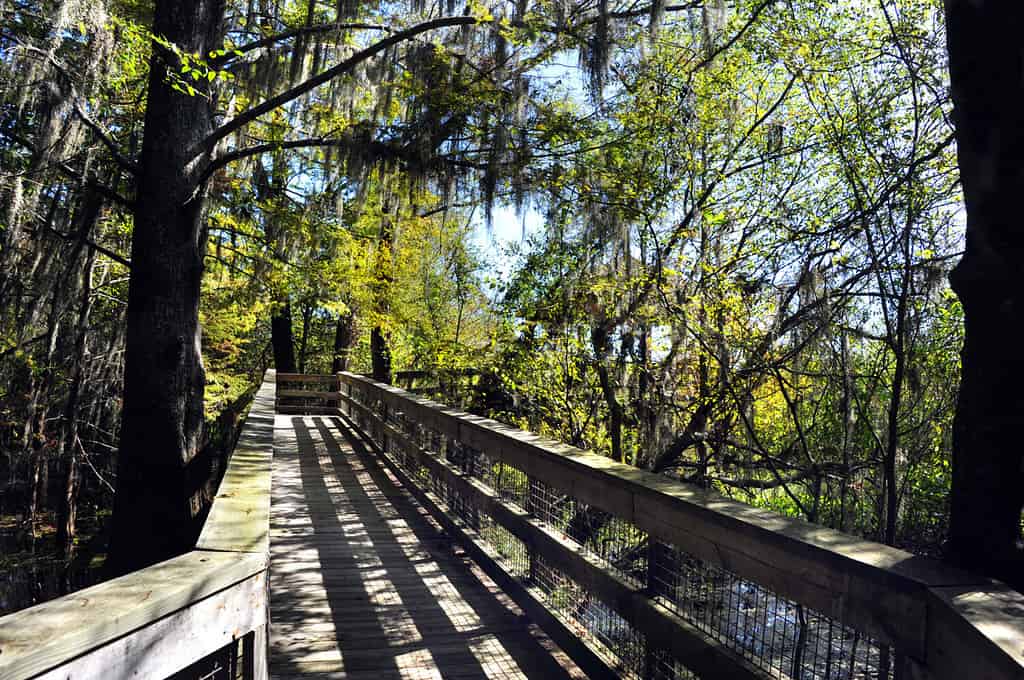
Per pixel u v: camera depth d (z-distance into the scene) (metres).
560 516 3.87
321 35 8.66
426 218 15.62
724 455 7.77
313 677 3.33
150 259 7.89
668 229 8.77
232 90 10.47
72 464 14.62
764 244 7.44
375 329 18.31
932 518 6.11
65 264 10.37
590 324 9.23
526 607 4.09
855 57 6.80
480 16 8.06
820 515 6.94
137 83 10.88
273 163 12.36
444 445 6.39
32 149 7.93
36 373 12.88
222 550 2.04
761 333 7.03
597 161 8.61
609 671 3.08
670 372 8.08
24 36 7.84
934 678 1.54
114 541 7.75
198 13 8.06
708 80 8.31
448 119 8.77
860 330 6.21
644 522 2.88
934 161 6.09
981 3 2.02
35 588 13.10
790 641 2.13
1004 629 1.37
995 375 1.96
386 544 5.64
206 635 1.81
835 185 7.20
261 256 13.22
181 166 7.95
